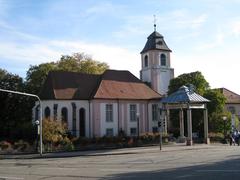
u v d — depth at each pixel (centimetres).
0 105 6950
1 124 6869
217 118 6812
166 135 5928
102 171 2348
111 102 6969
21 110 7131
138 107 7250
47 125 5334
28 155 4706
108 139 5750
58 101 6644
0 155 4775
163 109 5991
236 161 2775
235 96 9788
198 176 1925
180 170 2231
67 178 2045
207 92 6881
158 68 8038
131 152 4550
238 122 7388
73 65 8594
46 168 2769
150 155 3909
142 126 7250
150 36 8200
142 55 8288
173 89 7188
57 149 5219
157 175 2019
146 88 7656
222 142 6250
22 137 6106
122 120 7044
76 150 5206
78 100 6788
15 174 2380
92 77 7381
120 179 1908
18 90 7238
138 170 2328
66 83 6962
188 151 4384
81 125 6794
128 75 7712
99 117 6812
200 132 6731
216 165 2500
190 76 7112
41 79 8169
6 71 7438
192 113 6725
